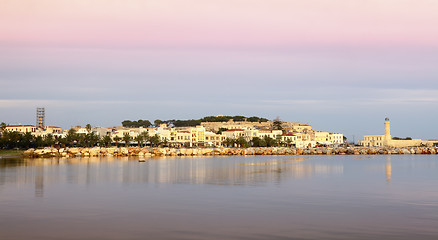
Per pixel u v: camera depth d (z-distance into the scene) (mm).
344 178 74875
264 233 32094
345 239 30453
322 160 157250
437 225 34656
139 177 75750
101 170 94750
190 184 63594
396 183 66062
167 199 47781
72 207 42281
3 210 40531
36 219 36562
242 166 113625
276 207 42656
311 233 32094
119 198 48531
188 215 38562
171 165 118688
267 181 68625
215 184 63656
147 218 37156
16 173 84312
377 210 41062
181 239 30453
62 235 31391
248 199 47938
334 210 41031
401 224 34969
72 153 197125
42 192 53594
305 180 70500
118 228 33531
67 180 69375
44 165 116125
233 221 36031
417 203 45281
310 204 44469
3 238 30578
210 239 30453
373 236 31234
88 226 34125
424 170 97938
